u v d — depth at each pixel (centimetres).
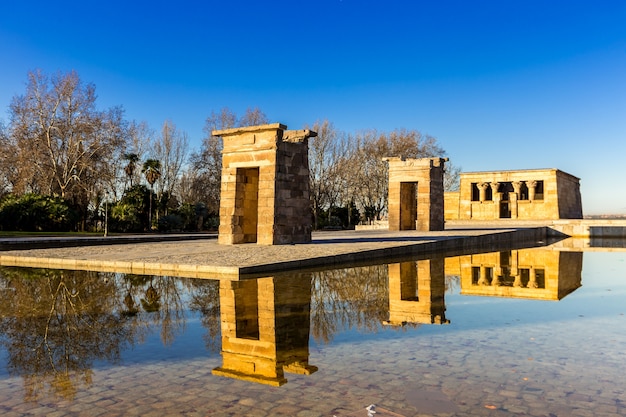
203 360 572
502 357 578
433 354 592
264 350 615
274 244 2058
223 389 473
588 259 2025
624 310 892
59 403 439
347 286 1151
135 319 798
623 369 534
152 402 441
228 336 689
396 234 3014
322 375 513
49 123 4062
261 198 2103
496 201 5691
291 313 847
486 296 1053
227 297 988
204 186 5541
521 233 3556
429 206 3491
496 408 425
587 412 417
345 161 5912
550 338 673
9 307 897
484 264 1761
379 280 1262
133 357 584
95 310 870
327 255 1553
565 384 485
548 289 1177
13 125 4003
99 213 4356
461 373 518
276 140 2070
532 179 5506
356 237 2644
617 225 4284
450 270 1534
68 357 585
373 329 731
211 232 4747
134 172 5206
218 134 2225
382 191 6203
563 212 5616
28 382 498
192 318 805
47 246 2366
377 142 6231
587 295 1080
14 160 4091
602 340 663
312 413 413
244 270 1255
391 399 445
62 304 926
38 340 665
